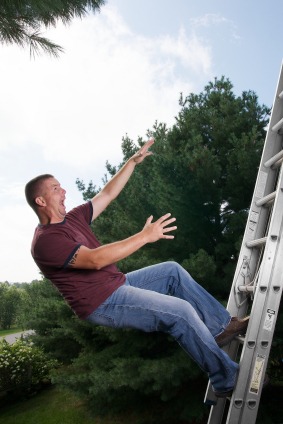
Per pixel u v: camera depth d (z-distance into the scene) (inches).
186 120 262.7
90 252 57.9
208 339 59.4
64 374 239.9
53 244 60.7
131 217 243.4
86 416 262.5
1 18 88.5
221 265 222.4
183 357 184.1
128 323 61.0
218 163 238.1
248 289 73.3
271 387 242.2
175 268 71.4
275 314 63.2
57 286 64.1
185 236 227.0
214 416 75.7
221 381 61.6
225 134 243.9
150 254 245.8
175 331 59.4
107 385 191.9
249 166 197.6
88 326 239.8
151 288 71.2
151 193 246.2
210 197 209.6
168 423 215.3
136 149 307.6
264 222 81.7
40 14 92.3
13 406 323.0
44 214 66.9
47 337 376.5
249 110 249.6
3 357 346.6
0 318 2285.9
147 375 178.5
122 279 66.0
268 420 190.9
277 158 77.5
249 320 63.8
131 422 235.6
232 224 200.2
